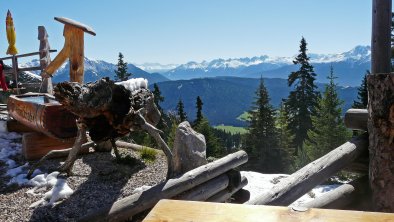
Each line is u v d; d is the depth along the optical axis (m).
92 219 3.06
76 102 3.76
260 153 25.12
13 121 6.31
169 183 3.38
